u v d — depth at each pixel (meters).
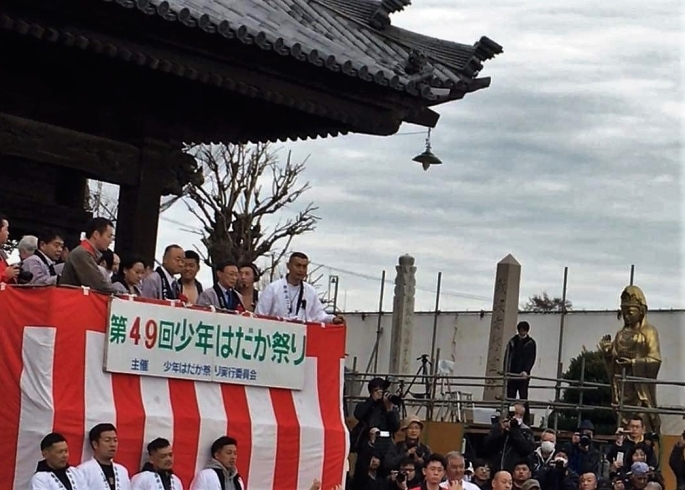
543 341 52.22
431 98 21.39
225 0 21.16
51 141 19.83
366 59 21.42
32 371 14.61
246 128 22.80
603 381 43.59
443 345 54.31
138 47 18.64
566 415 41.78
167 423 15.43
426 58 21.94
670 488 30.31
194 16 18.42
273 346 16.67
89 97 20.42
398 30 23.17
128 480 14.73
